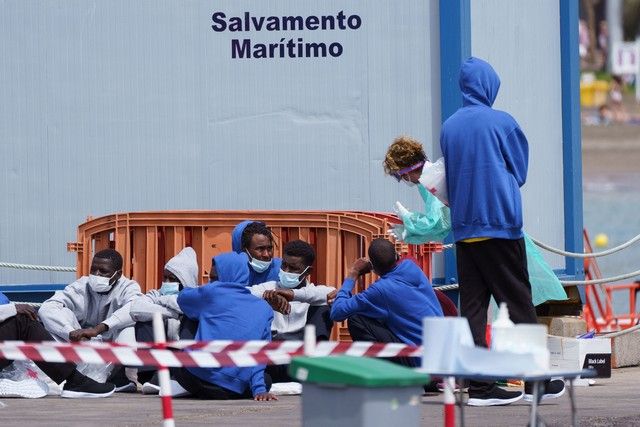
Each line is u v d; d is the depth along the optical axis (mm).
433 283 27375
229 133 27703
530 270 24047
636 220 108250
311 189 27609
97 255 23750
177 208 27812
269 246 23984
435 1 27344
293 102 27609
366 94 27469
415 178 22094
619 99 148500
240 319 22500
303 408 13023
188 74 27766
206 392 22297
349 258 25359
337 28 27531
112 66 27906
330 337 24422
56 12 28000
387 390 12664
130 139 27891
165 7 27797
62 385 22953
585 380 24594
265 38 27625
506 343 13945
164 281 24406
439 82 27344
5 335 22859
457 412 19891
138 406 21312
